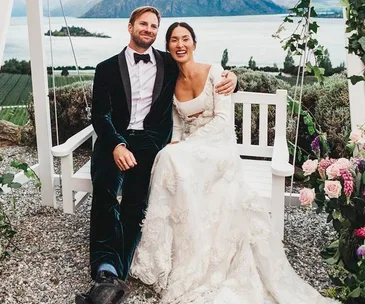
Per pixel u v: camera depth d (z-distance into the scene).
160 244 2.47
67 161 3.01
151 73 2.78
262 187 2.88
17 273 2.66
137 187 2.64
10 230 2.97
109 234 2.47
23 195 3.80
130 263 2.51
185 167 2.47
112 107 2.78
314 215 3.44
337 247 2.56
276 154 2.90
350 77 2.77
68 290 2.50
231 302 2.26
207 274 2.49
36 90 3.30
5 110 5.22
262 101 3.30
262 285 2.47
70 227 3.24
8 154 4.95
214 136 2.65
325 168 2.41
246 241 2.52
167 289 2.42
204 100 2.71
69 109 4.82
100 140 2.75
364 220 2.33
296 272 2.66
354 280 2.24
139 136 2.74
